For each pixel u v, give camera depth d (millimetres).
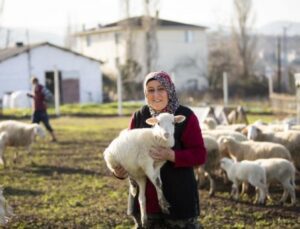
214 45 71938
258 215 9344
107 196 11023
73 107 38906
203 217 9242
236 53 63188
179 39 63406
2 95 45906
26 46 50094
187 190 5078
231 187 11688
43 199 10758
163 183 5062
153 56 57438
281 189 11484
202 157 5059
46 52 48281
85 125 27547
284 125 15117
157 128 4895
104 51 65188
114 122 29281
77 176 13320
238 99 45406
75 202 10430
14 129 14961
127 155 4891
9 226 8633
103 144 19641
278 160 10250
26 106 41531
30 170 14227
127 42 57000
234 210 9750
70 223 8953
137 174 4984
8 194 11242
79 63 50156
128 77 54531
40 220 9125
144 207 5004
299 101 24562
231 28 63469
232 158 11805
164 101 5137
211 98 45062
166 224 5129
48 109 37094
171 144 4910
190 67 63844
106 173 13727
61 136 22250
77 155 16859
